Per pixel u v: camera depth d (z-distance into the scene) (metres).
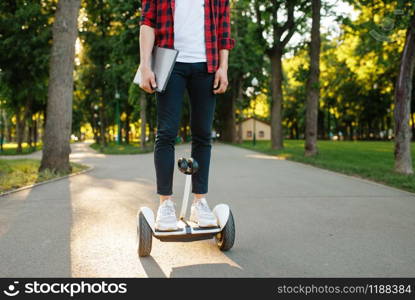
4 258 3.01
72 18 9.55
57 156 9.59
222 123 50.38
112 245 3.36
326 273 2.73
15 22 22.11
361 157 15.25
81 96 38.50
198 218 2.97
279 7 20.73
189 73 2.81
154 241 3.52
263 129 77.94
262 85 33.06
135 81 2.79
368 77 26.19
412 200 5.79
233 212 4.87
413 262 2.97
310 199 5.87
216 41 2.85
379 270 2.79
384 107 43.53
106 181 8.20
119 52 21.47
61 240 3.51
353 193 6.46
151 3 2.76
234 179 8.42
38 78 24.08
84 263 2.90
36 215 4.61
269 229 4.00
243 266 2.86
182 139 57.41
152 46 2.77
